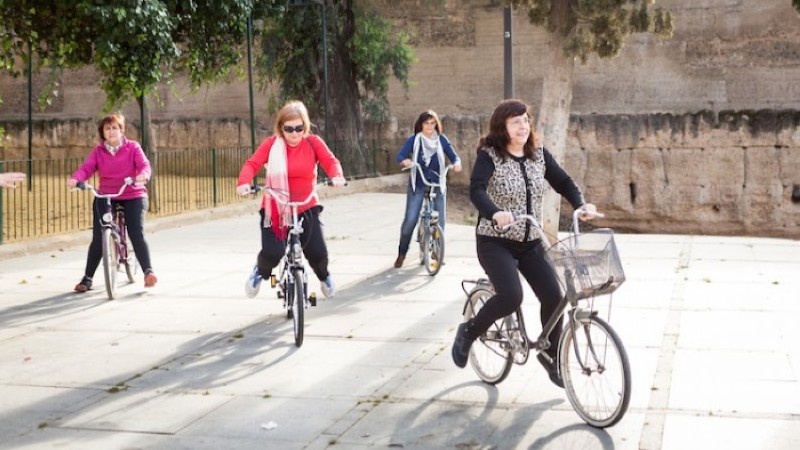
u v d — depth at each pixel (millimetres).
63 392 6469
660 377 6473
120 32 14641
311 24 25375
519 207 5801
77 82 31547
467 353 6035
